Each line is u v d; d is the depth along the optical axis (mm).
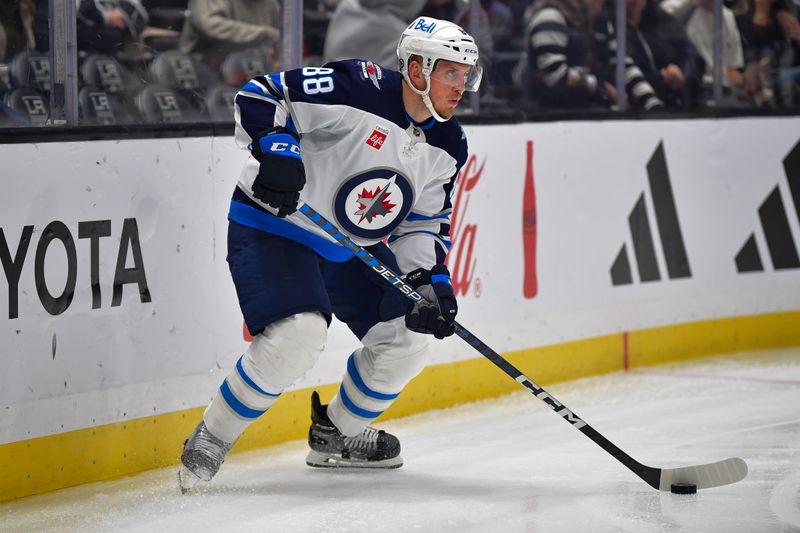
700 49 16953
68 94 10523
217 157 11312
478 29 14266
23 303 9609
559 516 8773
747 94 17562
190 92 12133
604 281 15727
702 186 16875
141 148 10555
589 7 15484
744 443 11336
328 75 9164
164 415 10906
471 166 13906
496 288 14312
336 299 10133
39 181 9680
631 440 11594
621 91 16016
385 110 9227
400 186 9570
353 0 13031
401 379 10133
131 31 11602
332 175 9406
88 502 9477
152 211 10695
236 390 9438
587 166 15461
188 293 11078
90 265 10141
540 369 14930
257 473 10500
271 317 9125
